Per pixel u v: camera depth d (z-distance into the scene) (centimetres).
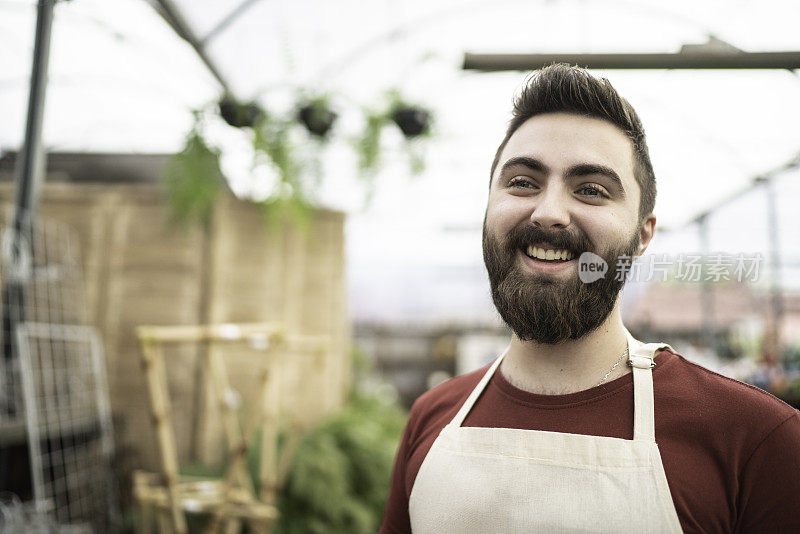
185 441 308
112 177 355
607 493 71
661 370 78
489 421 83
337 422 330
